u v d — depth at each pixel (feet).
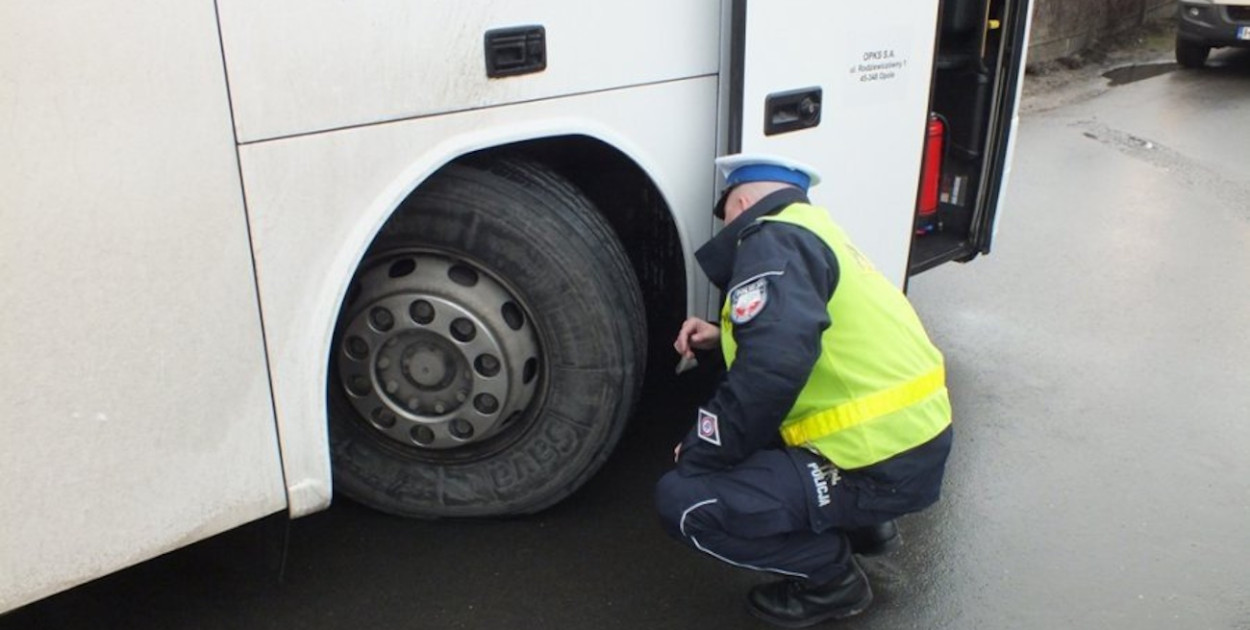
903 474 7.95
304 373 7.68
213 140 6.81
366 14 7.20
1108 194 21.43
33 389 6.56
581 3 8.13
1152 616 9.09
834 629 8.86
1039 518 10.47
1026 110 29.96
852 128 9.87
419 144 7.68
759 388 7.44
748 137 9.06
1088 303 15.75
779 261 7.62
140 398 7.00
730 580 9.40
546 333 8.99
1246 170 23.41
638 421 11.85
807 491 7.98
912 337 8.08
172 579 9.20
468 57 7.70
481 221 8.56
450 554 9.62
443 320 8.82
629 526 10.09
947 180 13.26
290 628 8.68
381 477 9.64
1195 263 17.44
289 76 7.00
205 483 7.47
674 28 8.69
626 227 10.40
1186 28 34.73
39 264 6.39
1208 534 10.23
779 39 8.99
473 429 9.23
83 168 6.39
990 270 17.02
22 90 6.10
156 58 6.48
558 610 8.96
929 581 9.52
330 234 7.48
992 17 12.39
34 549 6.83
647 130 8.81
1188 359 13.93
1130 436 12.01
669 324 10.46
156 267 6.82
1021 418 12.37
